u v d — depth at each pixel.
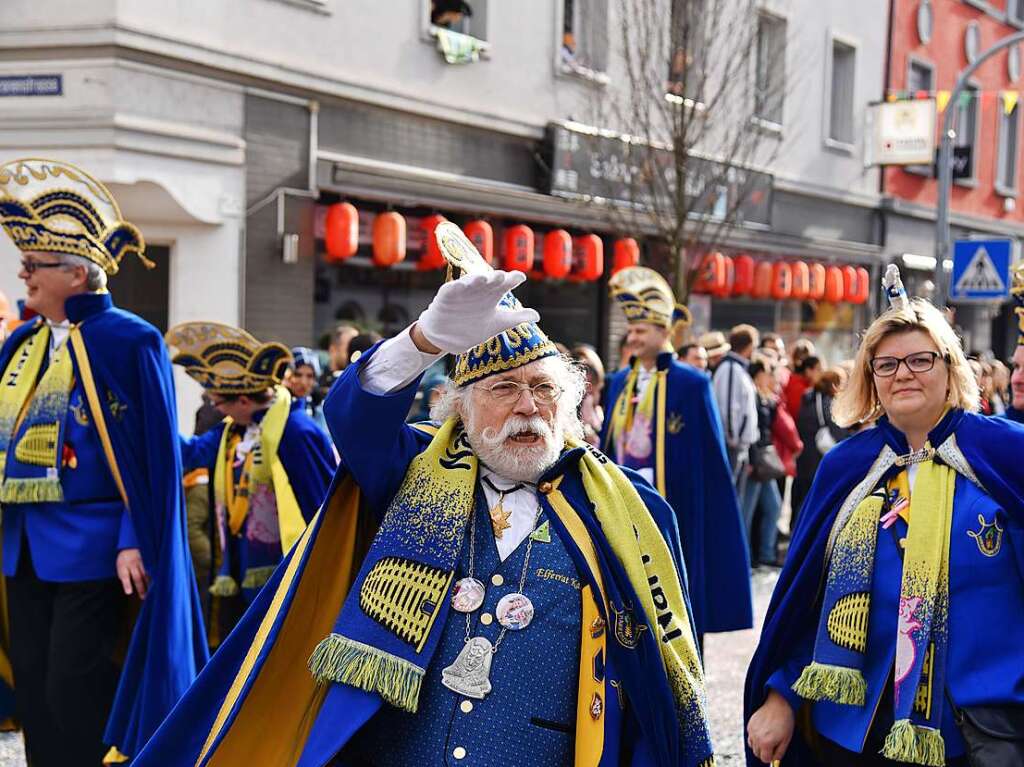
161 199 9.20
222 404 4.67
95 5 8.69
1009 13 22.47
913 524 2.70
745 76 12.80
